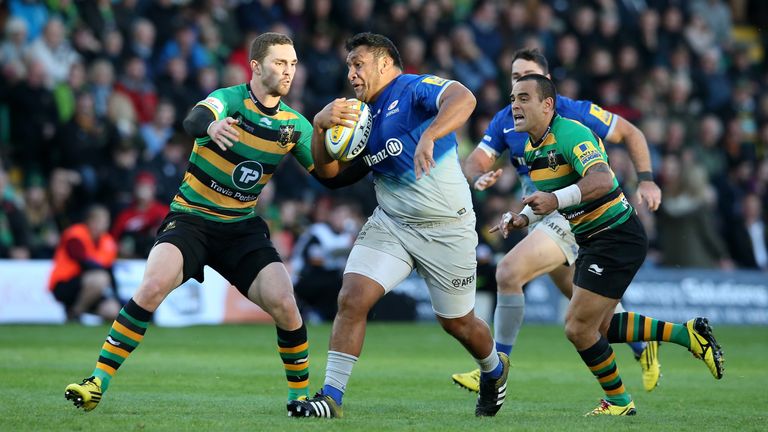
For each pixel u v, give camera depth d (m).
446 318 22.08
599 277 22.89
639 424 21.12
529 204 21.55
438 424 20.48
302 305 57.00
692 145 74.44
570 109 27.95
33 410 21.86
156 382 28.89
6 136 58.75
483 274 58.34
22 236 53.59
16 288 51.41
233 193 22.83
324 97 66.31
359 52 21.58
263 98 22.69
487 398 22.67
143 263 53.81
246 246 22.84
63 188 55.72
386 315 59.38
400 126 21.34
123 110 59.09
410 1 71.06
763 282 64.81
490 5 73.12
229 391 27.11
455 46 70.06
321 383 29.92
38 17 61.88
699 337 23.80
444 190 21.48
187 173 23.06
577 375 33.47
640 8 83.31
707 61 79.50
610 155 66.00
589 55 74.50
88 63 61.22
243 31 68.00
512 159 28.34
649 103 74.12
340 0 69.62
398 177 21.58
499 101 70.75
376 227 22.05
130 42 62.75
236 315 56.50
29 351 37.66
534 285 61.06
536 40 73.44
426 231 21.67
